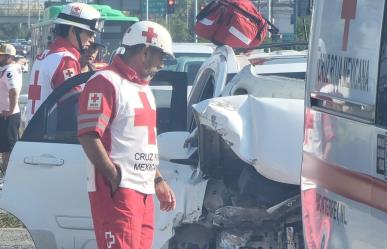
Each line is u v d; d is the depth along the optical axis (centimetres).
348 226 987
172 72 1811
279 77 1552
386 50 923
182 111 1812
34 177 1709
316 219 1095
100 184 1312
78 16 1942
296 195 1377
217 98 1420
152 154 1342
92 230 1698
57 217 1706
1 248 2253
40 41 7144
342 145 1011
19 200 1706
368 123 944
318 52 1117
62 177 1702
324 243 1062
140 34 1323
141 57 1325
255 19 1883
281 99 1395
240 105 1398
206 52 3703
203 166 1462
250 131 1375
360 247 955
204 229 1488
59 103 1722
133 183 1319
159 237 1509
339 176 1014
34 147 1712
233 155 1448
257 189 1391
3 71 3244
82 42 1958
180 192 1490
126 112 1312
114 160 1310
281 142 1353
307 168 1132
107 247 1313
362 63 973
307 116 1141
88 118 1294
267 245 1419
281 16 7588
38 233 1706
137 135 1321
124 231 1305
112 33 6325
